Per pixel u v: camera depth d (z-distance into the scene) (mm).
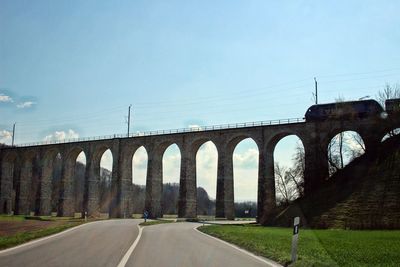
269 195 71875
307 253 19344
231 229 41344
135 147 92375
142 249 21219
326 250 20688
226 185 77188
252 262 16750
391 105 62031
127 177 92625
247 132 75562
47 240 25781
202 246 23594
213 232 35625
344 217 45531
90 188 95375
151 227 44844
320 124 67562
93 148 96625
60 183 99750
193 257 18156
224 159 77875
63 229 37062
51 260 16094
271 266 15625
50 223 48156
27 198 109938
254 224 61906
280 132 71875
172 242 25906
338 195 53000
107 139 94750
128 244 23969
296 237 16719
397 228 40156
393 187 47094
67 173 100375
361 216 44406
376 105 64062
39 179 103938
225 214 75875
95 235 30938
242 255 19297
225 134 78438
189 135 83125
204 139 82000
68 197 99500
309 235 31719
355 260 17156
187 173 82375
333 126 66312
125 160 92688
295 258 16516
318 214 49531
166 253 19547
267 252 19406
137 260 16766
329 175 65625
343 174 60219
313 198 58250
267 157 73062
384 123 62062
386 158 54344
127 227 43344
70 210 99562
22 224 45344
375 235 31406
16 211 108062
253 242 24578
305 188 66500
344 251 20266
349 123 65125
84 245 22734
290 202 67438
